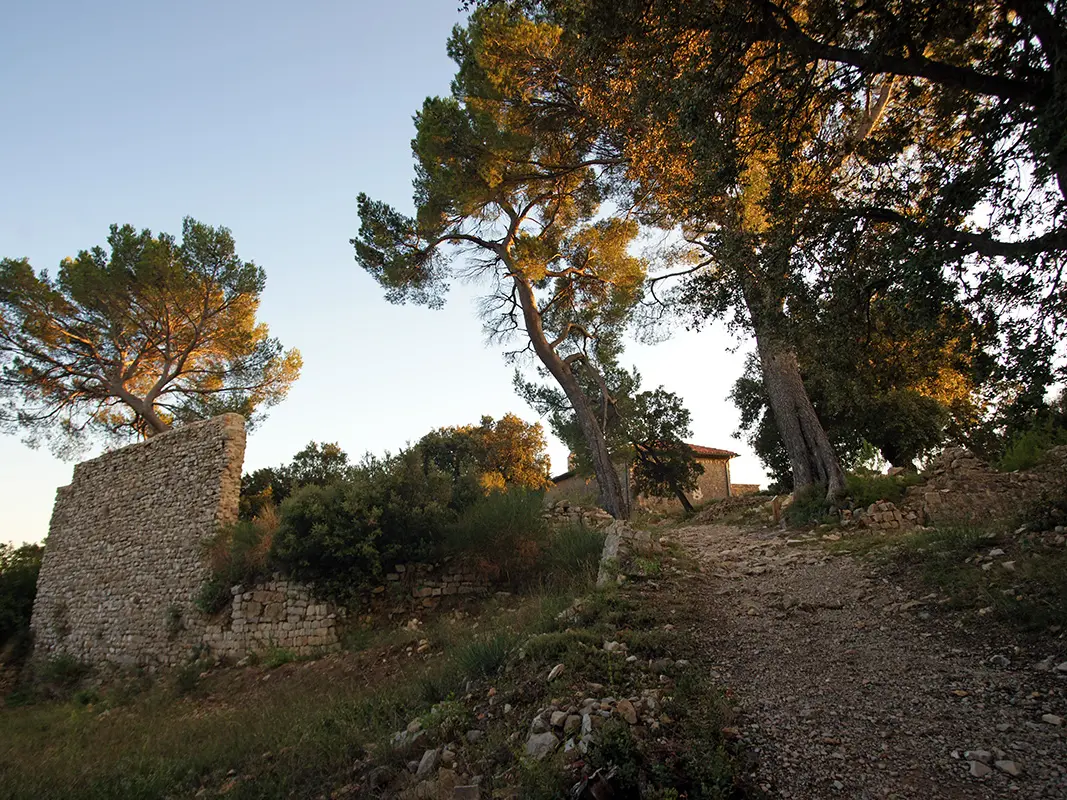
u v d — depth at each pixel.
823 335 9.38
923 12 7.66
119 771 8.09
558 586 13.09
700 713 5.68
